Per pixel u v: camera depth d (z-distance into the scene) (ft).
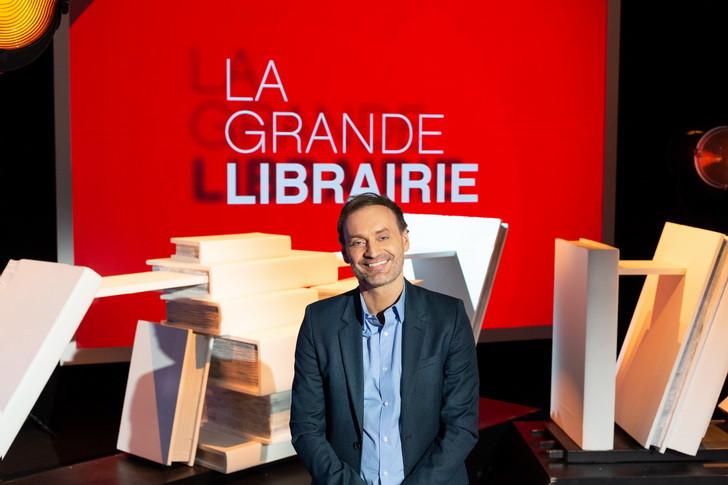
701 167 18.30
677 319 9.48
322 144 18.07
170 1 16.92
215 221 17.53
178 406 9.27
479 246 11.55
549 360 18.53
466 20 18.81
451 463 7.01
